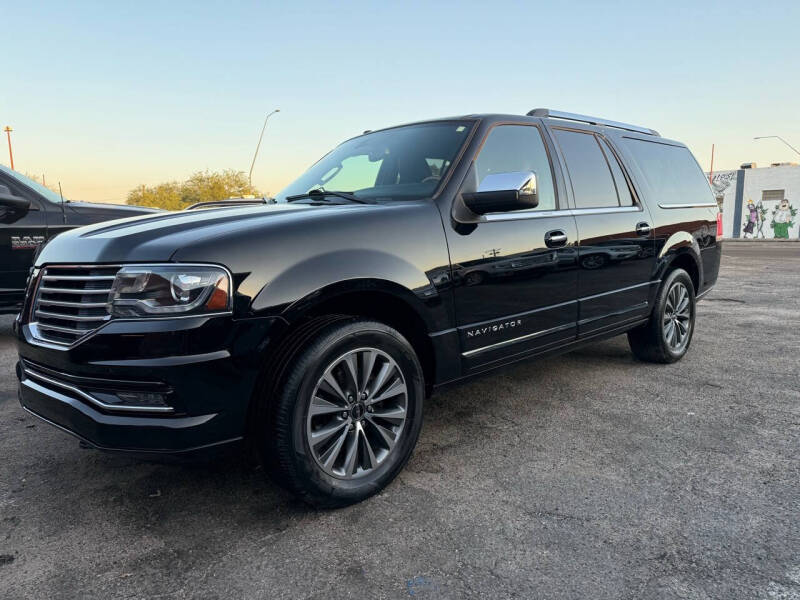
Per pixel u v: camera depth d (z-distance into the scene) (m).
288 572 1.98
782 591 1.84
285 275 2.18
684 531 2.20
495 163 3.12
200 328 2.01
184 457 2.06
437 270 2.66
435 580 1.92
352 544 2.14
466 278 2.79
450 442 3.08
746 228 39.12
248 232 2.20
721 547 2.09
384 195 2.99
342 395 2.35
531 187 2.61
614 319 3.84
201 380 2.02
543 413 3.51
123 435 2.05
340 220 2.43
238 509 2.41
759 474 2.67
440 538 2.17
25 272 5.45
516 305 3.07
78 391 2.13
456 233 2.78
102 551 2.12
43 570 2.00
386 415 2.51
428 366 2.81
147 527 2.28
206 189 40.47
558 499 2.46
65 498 2.52
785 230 37.41
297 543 2.16
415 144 3.22
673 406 3.62
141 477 2.71
